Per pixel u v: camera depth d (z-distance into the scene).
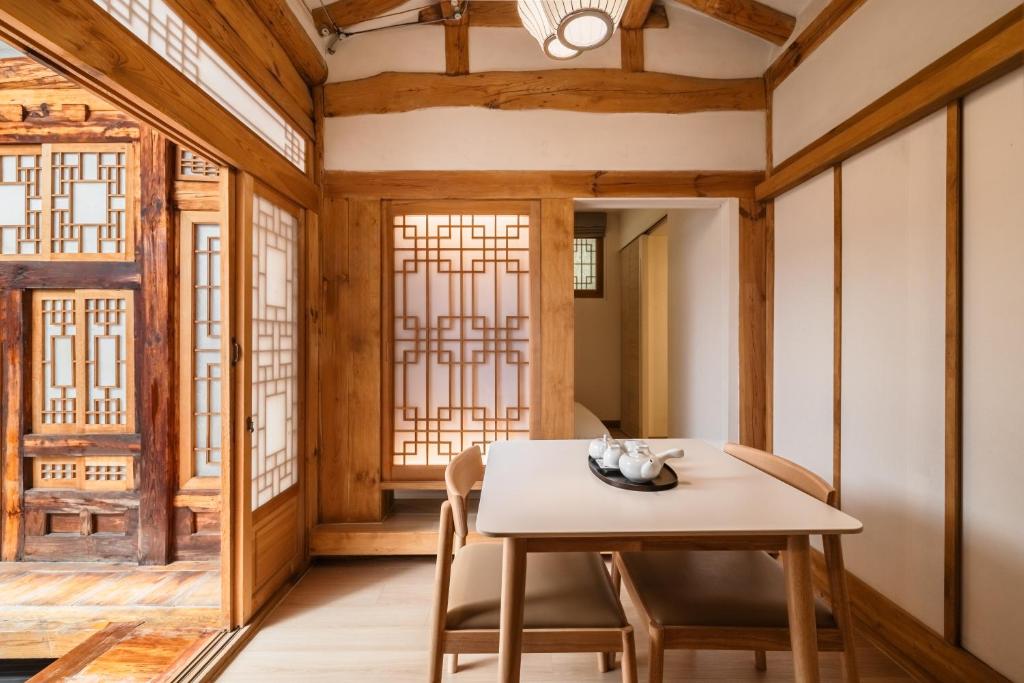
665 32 2.72
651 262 4.97
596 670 1.74
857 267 2.00
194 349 2.55
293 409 2.51
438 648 1.25
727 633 1.16
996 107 1.42
